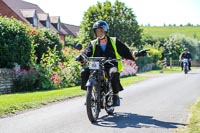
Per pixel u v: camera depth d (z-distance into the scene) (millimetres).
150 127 7441
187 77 23812
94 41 8594
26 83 17406
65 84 18875
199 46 75188
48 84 17906
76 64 19875
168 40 63375
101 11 60938
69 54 25469
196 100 11367
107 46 8484
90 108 7742
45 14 58844
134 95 12805
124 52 8562
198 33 112625
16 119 8273
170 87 15992
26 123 7844
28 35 18750
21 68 18172
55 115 8766
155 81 20125
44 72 18188
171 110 9453
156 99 11672
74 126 7535
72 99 11852
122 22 61125
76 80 19812
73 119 8258
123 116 8633
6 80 16719
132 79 21594
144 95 12812
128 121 8031
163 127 7426
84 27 61156
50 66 18734
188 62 30500
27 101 10898
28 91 17031
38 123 7836
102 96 8234
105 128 7352
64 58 24625
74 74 19734
